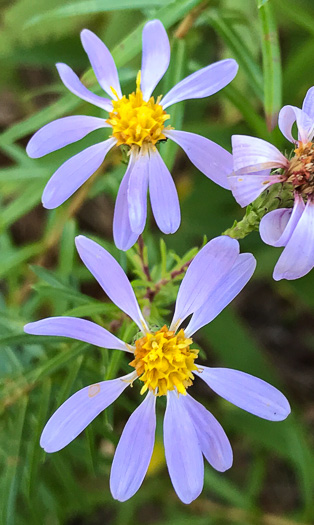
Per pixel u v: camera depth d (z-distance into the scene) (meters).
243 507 0.24
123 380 0.17
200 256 0.17
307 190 0.17
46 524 0.24
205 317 0.17
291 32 0.28
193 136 0.18
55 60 0.29
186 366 0.18
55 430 0.17
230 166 0.17
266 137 0.21
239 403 0.17
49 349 0.21
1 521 0.19
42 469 0.22
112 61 0.18
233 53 0.20
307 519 0.24
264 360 0.27
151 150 0.18
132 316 0.17
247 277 0.17
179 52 0.20
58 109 0.21
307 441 0.29
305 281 0.27
